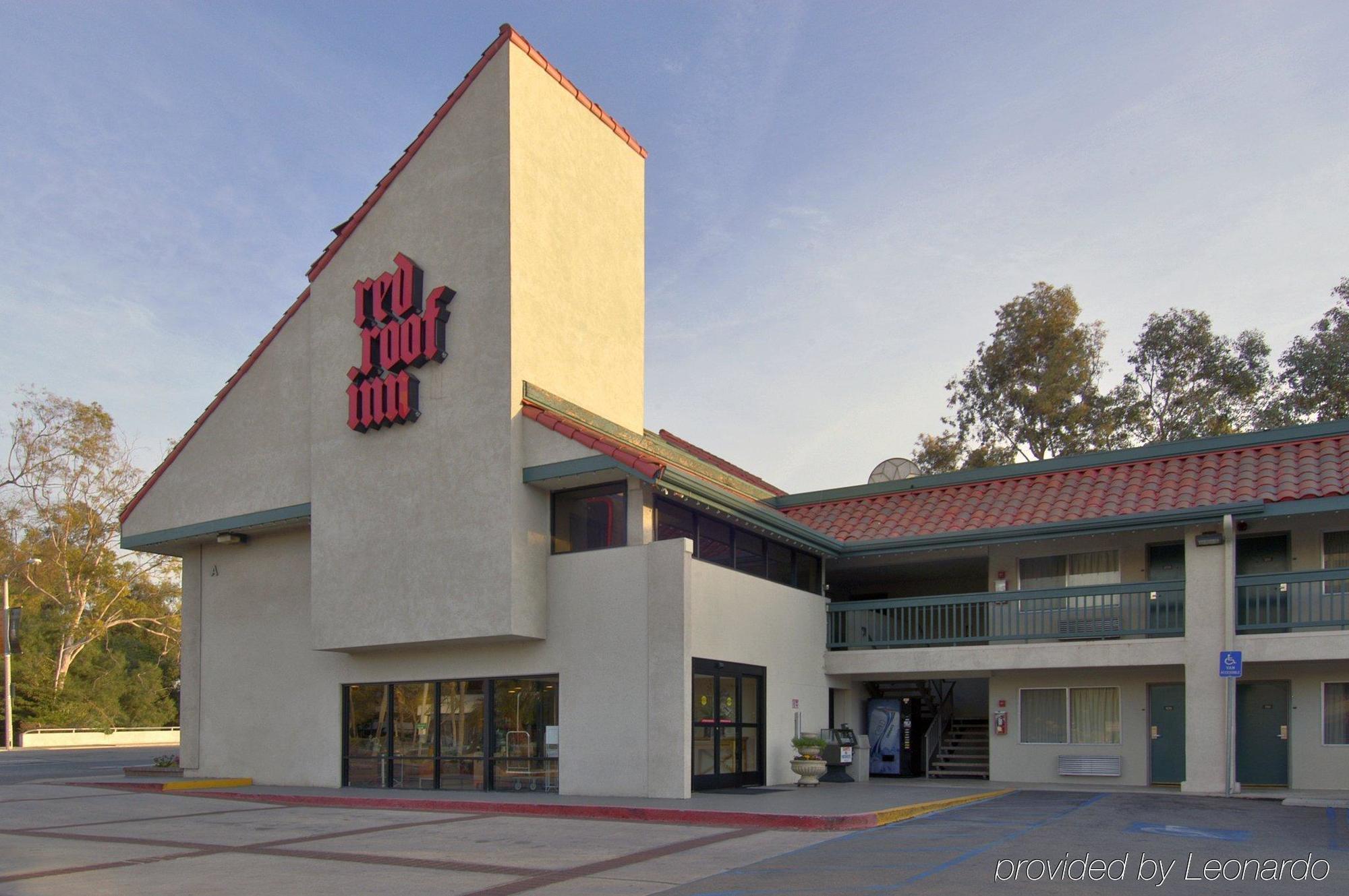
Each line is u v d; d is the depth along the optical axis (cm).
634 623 1881
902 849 1261
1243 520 2070
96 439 5638
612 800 1788
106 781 2414
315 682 2305
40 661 5709
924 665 2334
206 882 1103
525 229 2048
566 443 1905
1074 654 2173
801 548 2408
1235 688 2139
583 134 2291
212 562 2544
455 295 2055
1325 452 2158
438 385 2045
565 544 2005
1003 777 2395
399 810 1834
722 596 2042
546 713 1975
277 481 2345
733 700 2062
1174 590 2116
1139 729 2280
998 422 4628
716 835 1422
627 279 2405
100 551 5681
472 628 1928
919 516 2512
